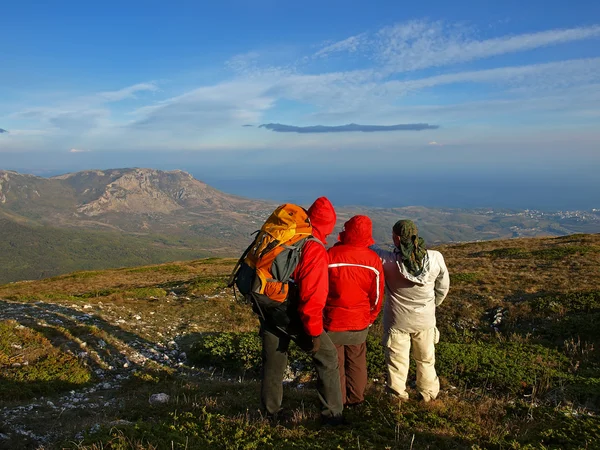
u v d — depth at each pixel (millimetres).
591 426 4676
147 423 4750
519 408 5762
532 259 21219
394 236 5387
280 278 4258
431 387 5738
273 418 5012
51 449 4418
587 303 11406
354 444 4172
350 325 5078
